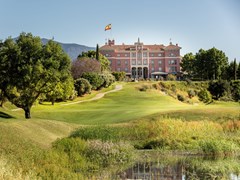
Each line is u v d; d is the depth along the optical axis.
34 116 60.56
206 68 164.38
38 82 52.34
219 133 36.78
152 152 30.09
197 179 20.70
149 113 52.28
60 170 20.25
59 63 54.00
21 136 28.80
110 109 67.12
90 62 119.69
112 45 189.25
